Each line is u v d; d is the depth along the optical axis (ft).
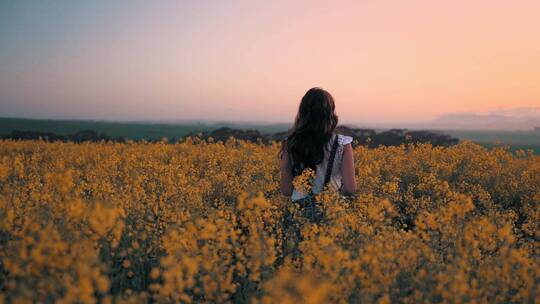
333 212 15.03
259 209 14.14
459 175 32.35
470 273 12.78
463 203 13.32
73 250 10.69
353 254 13.44
